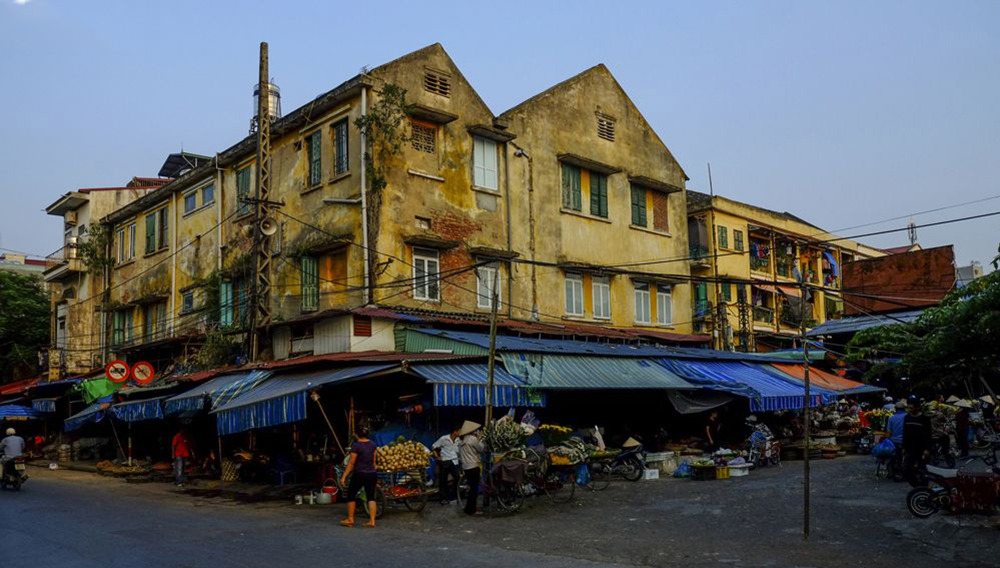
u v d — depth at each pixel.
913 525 11.41
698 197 37.22
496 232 23.34
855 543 10.37
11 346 38.56
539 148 25.19
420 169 21.66
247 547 10.38
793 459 21.98
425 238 21.00
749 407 22.38
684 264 30.00
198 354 23.64
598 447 17.91
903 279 35.56
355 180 20.81
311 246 21.52
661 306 28.77
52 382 29.73
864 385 26.83
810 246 40.59
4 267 48.09
